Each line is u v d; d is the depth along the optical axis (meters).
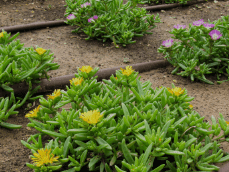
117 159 0.98
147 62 1.30
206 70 1.22
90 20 1.41
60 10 1.70
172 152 0.92
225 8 1.79
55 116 1.01
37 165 0.90
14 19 1.57
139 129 0.96
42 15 1.63
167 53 1.29
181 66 1.25
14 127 1.06
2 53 1.13
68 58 1.34
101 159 0.96
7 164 1.00
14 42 1.20
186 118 0.99
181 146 0.94
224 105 1.15
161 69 1.30
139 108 1.01
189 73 1.24
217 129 0.98
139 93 1.01
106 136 0.95
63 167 0.98
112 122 0.97
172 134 1.00
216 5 1.84
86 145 0.95
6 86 1.11
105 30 1.42
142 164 0.89
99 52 1.38
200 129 0.97
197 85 1.23
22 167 1.00
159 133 0.93
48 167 0.93
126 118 0.96
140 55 1.37
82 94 0.99
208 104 1.16
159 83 1.23
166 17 1.67
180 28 1.23
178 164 0.95
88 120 0.90
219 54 1.26
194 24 1.22
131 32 1.42
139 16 1.43
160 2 1.87
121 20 1.47
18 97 1.13
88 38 1.45
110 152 0.96
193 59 1.24
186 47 1.30
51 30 1.52
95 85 1.03
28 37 1.45
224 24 1.26
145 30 1.48
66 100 0.99
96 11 1.46
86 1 1.49
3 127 1.07
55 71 1.27
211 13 1.71
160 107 1.01
